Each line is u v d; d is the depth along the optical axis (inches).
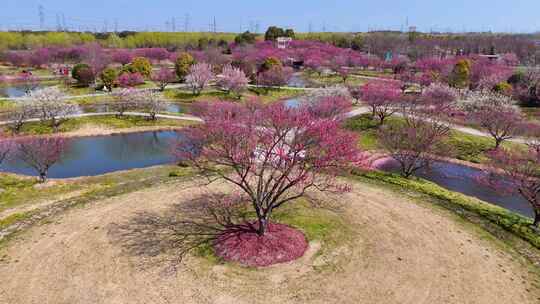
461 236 765.3
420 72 3137.3
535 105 2005.4
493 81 2271.2
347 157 695.1
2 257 652.1
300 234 747.4
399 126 1534.2
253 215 825.5
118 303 549.0
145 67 2596.0
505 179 1114.1
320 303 561.0
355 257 679.1
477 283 617.3
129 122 1692.9
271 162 739.4
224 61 3361.2
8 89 2461.9
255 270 632.4
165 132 1621.6
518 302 576.7
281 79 2527.1
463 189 1118.4
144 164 1264.8
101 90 2263.8
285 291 584.4
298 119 713.0
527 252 717.9
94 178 1058.7
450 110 1610.5
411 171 1122.0
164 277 607.8
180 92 2332.7
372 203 905.5
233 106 1175.0
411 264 663.1
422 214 855.1
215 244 698.8
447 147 1348.4
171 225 773.9
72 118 1675.7
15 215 802.8
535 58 3550.7
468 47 4495.6
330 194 938.1
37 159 1021.8
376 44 4503.0
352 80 2960.1
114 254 665.6
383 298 574.2
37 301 549.6
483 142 1417.3
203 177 1039.0
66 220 787.4
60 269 621.6
